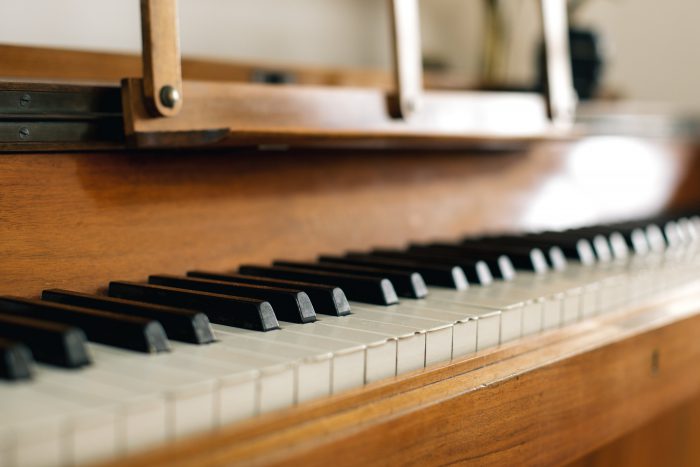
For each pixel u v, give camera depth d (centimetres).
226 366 62
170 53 87
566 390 96
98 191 90
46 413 50
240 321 77
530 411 90
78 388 56
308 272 97
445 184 146
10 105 80
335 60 218
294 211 116
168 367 62
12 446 46
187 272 99
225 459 57
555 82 151
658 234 167
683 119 228
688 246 166
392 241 134
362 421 68
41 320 70
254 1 193
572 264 132
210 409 58
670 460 182
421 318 84
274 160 113
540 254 124
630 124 201
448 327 82
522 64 289
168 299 82
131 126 86
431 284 106
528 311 95
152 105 86
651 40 289
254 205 110
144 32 86
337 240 123
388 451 71
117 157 92
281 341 72
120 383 57
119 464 51
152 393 55
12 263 82
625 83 292
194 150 101
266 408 62
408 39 121
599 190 195
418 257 114
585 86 220
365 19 226
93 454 50
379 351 73
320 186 120
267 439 60
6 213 82
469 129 135
